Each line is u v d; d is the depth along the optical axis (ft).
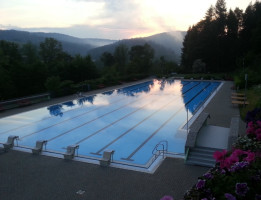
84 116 60.54
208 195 12.07
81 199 23.68
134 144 42.96
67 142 44.21
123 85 111.96
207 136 38.29
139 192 24.81
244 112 54.70
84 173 29.40
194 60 175.42
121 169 30.42
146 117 59.31
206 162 31.12
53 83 79.36
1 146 39.55
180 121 55.47
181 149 40.16
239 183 11.04
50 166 31.48
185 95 87.86
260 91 72.28
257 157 14.82
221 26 170.60
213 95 81.25
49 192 25.04
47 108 68.08
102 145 42.73
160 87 108.78
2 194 24.75
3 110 63.26
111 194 24.50
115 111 65.16
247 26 170.09
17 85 84.28
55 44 167.63
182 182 26.71
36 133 48.73
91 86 96.37
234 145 24.58
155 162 32.71
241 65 140.87
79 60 111.45
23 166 31.50
